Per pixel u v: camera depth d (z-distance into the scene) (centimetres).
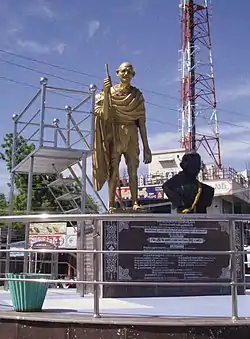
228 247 891
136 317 553
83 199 1174
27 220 625
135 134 1095
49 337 535
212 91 4097
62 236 2352
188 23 4072
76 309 645
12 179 1343
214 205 3822
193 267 872
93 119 1166
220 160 4203
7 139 3203
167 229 876
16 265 1450
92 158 1152
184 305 712
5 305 693
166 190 1014
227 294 891
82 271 953
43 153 1173
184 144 4141
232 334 518
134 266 855
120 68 1080
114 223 864
